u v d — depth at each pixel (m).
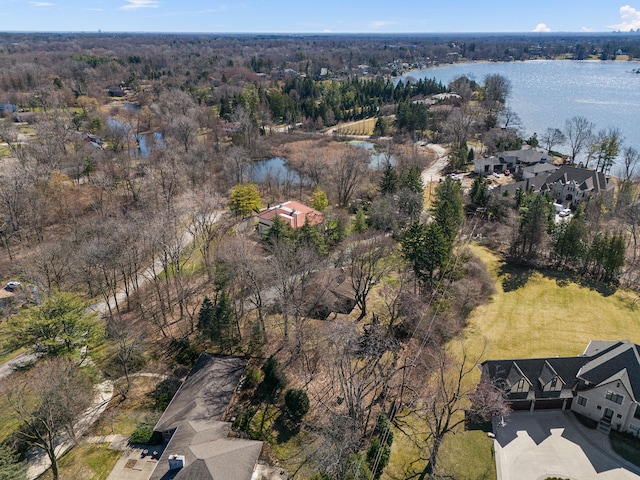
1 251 78.75
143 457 43.41
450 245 67.06
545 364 49.31
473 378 51.88
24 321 52.41
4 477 37.44
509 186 107.25
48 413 40.97
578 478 40.72
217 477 37.72
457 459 42.69
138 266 73.19
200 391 48.72
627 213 86.88
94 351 55.91
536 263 77.38
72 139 123.94
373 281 68.25
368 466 39.97
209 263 74.25
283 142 159.25
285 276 56.75
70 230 80.12
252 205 95.06
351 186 105.50
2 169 94.00
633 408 44.03
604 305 66.19
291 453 43.84
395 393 50.16
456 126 145.12
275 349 57.00
